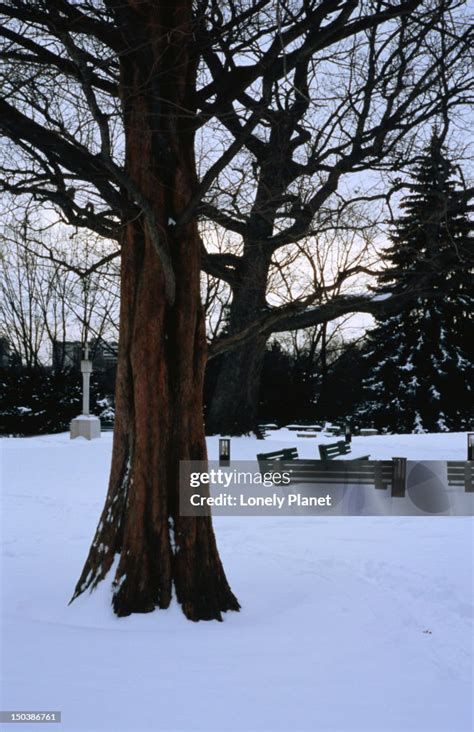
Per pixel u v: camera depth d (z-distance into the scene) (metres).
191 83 9.08
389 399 47.22
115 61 10.17
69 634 7.39
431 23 10.30
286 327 22.28
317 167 12.09
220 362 43.16
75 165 8.52
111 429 39.75
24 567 10.48
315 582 9.80
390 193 12.00
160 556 8.12
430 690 6.02
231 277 20.08
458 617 8.15
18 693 5.79
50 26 8.26
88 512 15.23
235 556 11.48
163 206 8.47
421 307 46.56
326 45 9.59
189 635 7.45
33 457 23.97
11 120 7.85
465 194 12.29
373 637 7.46
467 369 45.97
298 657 6.82
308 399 52.72
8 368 50.03
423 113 13.12
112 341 52.41
